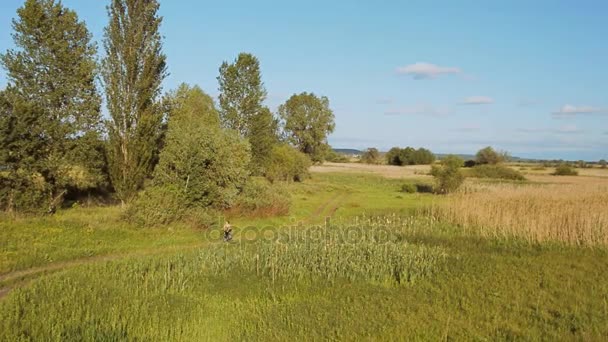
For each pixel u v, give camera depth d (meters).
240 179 28.45
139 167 28.88
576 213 20.61
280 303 11.87
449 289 12.52
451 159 50.53
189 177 25.42
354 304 11.52
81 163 28.41
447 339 9.28
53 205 24.66
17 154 23.39
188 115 37.69
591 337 9.16
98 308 10.83
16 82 28.84
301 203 37.56
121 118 28.66
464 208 25.52
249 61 47.50
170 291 12.73
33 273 14.21
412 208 34.25
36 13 28.72
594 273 14.16
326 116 84.12
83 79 30.33
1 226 18.80
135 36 28.98
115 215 23.36
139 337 9.36
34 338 8.93
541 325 9.91
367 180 70.94
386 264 14.78
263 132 48.53
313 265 14.80
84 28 31.00
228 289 12.98
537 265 15.12
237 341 9.31
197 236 21.70
